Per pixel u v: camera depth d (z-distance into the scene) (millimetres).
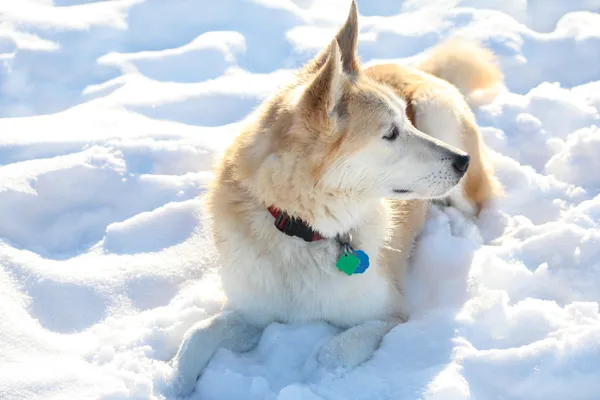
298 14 6398
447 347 3156
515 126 5102
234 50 5914
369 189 3346
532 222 4375
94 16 6172
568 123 5102
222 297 3658
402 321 3598
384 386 2979
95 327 3482
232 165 3447
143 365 3172
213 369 3109
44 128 4879
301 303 3418
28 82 5520
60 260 3959
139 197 4418
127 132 4863
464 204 4469
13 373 3027
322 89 2973
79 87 5527
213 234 3590
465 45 5293
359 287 3420
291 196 3201
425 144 3414
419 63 5383
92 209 4316
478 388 2979
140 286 3777
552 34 6070
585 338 3041
